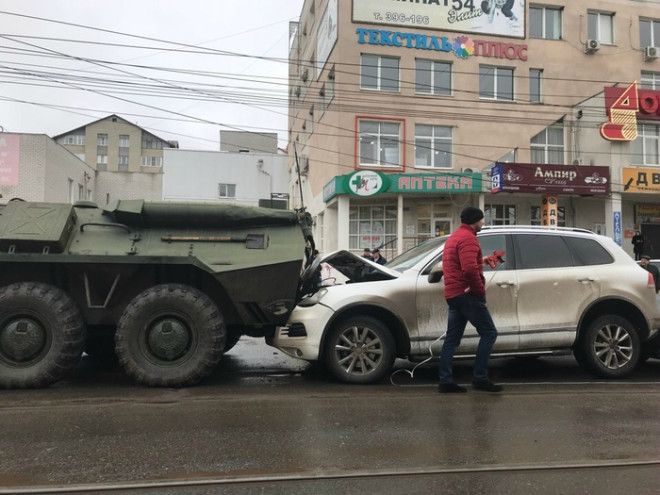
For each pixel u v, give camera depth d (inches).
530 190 845.2
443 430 186.2
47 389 235.1
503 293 255.4
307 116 1248.8
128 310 233.0
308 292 261.9
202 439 174.4
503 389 246.7
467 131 935.0
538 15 986.1
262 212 252.1
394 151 919.7
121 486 139.7
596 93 984.3
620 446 173.0
